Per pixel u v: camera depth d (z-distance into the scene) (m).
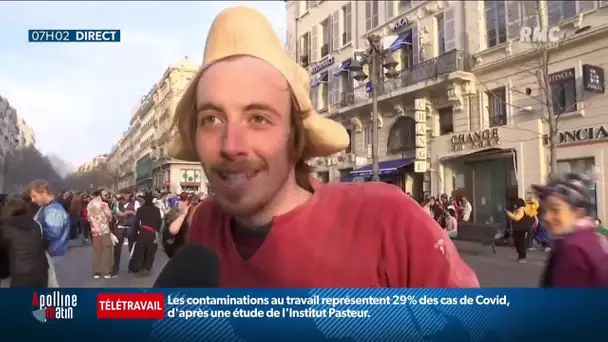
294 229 0.84
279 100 0.77
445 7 8.30
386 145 8.27
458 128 6.69
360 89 7.12
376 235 0.83
